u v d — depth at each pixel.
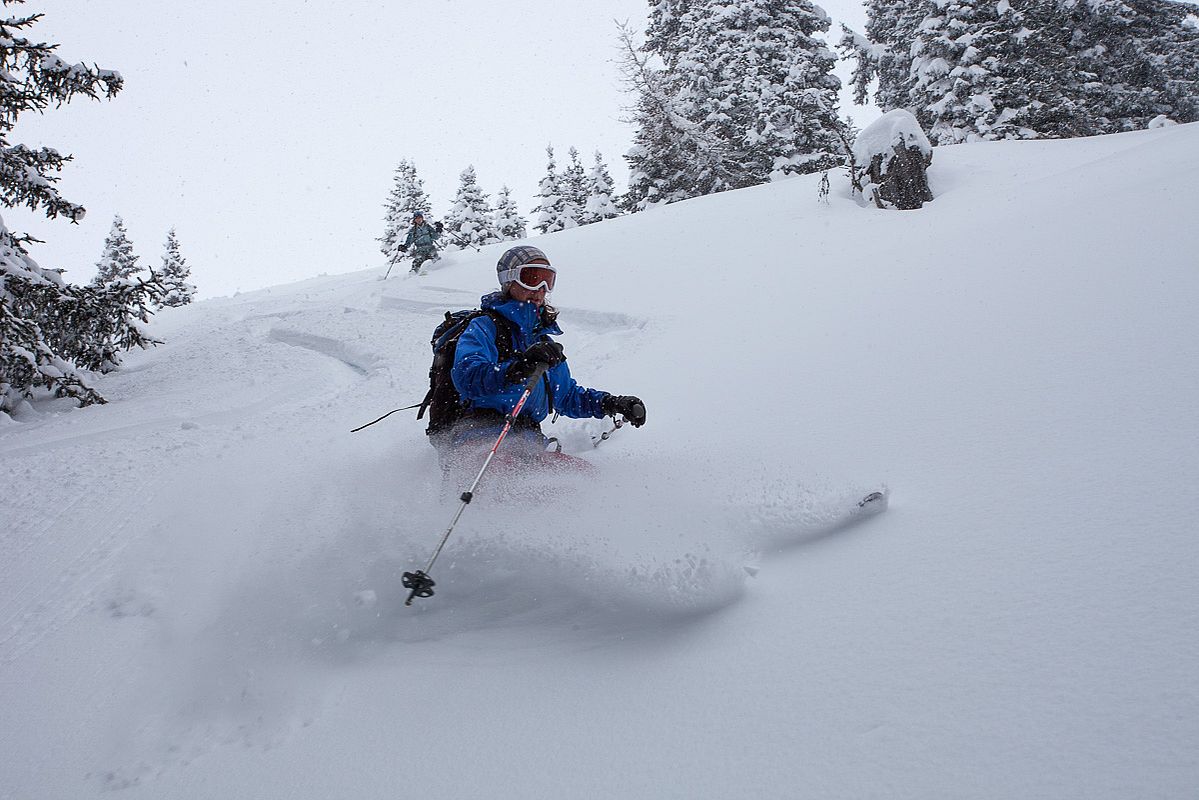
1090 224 6.09
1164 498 2.40
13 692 2.83
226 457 5.91
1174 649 1.74
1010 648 1.90
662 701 2.07
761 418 4.35
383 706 2.34
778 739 1.80
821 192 13.81
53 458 6.49
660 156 30.25
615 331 8.77
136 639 3.10
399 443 5.38
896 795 1.54
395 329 11.82
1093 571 2.13
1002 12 24.19
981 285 5.59
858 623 2.19
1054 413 3.31
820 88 31.58
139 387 10.12
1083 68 28.19
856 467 3.31
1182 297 4.07
